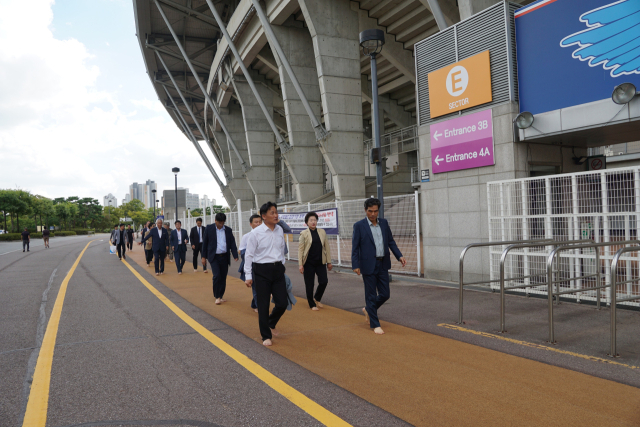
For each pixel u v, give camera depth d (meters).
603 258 6.48
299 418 3.02
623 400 3.20
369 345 4.77
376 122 9.71
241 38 30.20
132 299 8.20
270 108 37.34
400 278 9.85
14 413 3.18
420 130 10.03
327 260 6.93
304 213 14.65
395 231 11.45
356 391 3.48
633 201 6.02
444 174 9.37
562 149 8.77
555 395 3.32
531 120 7.66
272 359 4.35
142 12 35.31
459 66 8.98
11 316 6.76
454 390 3.46
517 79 8.15
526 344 4.68
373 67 9.66
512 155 8.04
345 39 22.73
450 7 17.73
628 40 6.67
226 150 54.22
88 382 3.79
